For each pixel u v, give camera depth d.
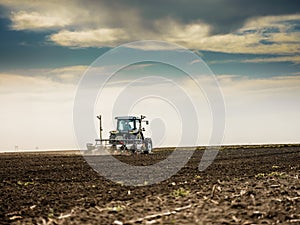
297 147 47.53
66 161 27.30
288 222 9.93
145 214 10.56
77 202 12.22
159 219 10.06
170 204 11.73
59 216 10.57
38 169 21.72
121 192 13.90
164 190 14.23
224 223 9.69
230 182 15.90
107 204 11.79
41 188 15.03
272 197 12.75
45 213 10.94
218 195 12.99
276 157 29.67
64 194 13.69
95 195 13.38
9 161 27.83
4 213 11.06
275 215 10.52
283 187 14.62
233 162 25.55
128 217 10.28
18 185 15.84
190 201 12.06
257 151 38.53
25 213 11.00
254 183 15.51
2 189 14.87
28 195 13.60
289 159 27.66
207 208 11.17
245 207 11.30
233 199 12.39
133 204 11.79
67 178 17.80
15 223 10.05
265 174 18.58
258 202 11.95
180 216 10.32
